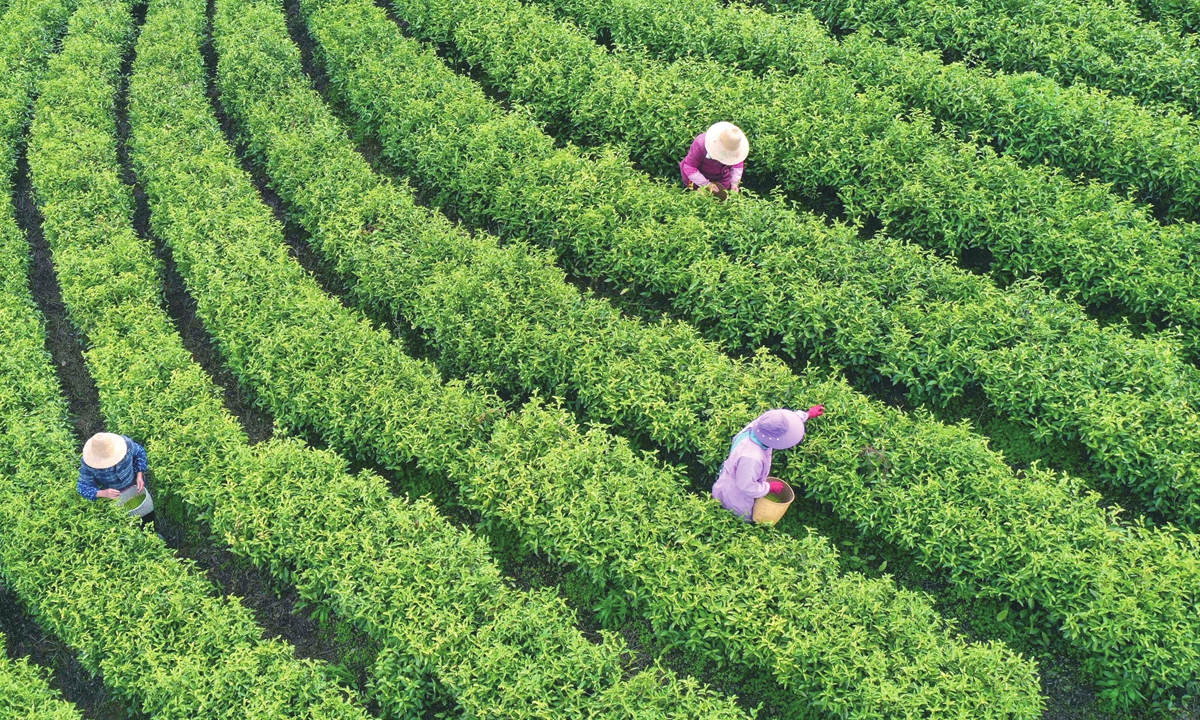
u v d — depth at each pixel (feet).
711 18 67.26
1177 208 52.39
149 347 50.80
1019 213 50.98
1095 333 45.37
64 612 39.73
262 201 61.21
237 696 37.58
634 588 39.99
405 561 40.40
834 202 56.85
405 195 58.34
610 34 70.64
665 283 51.72
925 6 64.28
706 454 43.57
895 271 49.44
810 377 45.98
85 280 54.44
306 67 74.08
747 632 37.45
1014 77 57.67
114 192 60.64
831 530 42.78
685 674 39.11
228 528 43.09
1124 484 42.55
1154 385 42.98
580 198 55.11
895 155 54.65
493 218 57.67
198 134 63.87
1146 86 58.13
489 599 39.73
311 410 47.09
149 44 73.87
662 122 59.21
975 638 38.93
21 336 52.37
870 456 41.68
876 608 37.40
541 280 51.34
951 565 39.14
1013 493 39.88
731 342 49.44
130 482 42.86
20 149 67.92
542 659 37.58
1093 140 54.19
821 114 58.03
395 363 48.37
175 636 39.52
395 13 76.38
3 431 48.03
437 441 45.03
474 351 49.34
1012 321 45.93
